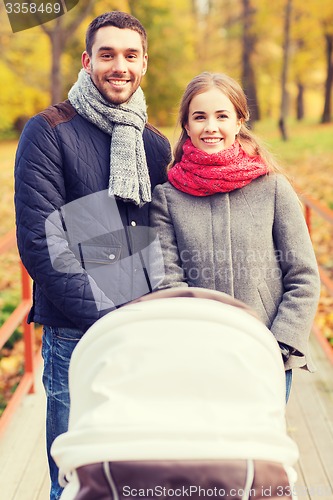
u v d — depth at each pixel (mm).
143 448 2328
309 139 30859
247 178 3920
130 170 3887
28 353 6797
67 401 4020
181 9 37000
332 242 14945
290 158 26672
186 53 37469
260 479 2355
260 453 2369
